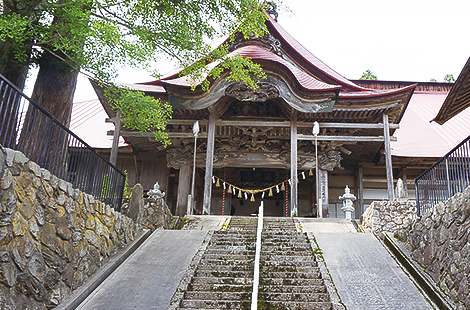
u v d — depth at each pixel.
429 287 7.36
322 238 10.22
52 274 6.40
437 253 7.77
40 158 6.62
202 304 6.84
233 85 16.67
